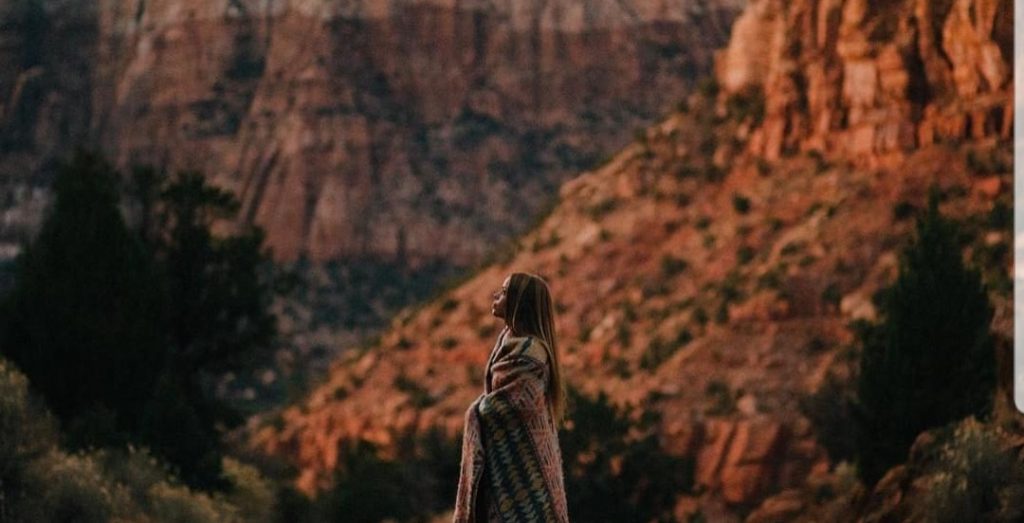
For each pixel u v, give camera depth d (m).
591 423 65.75
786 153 120.25
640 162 131.00
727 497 89.56
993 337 43.47
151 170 57.59
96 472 36.38
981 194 102.19
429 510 65.44
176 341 56.47
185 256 56.94
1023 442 28.72
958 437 29.45
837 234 106.12
